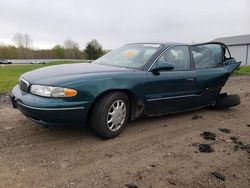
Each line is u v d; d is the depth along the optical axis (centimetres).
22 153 356
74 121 382
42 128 446
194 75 519
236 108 664
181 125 505
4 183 288
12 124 461
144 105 452
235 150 399
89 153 365
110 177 308
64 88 366
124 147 390
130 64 475
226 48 641
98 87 386
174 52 505
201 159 364
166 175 319
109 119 409
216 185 303
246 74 1655
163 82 464
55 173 311
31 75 413
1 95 725
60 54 9762
